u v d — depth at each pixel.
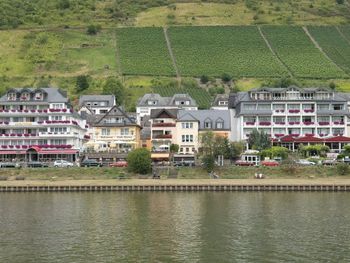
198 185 179.88
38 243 98.56
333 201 151.38
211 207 140.38
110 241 99.50
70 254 90.50
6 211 136.12
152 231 108.25
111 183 182.38
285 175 194.12
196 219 121.75
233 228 110.69
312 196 164.25
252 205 143.62
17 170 199.25
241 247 94.25
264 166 199.00
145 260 86.38
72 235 105.12
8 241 100.38
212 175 194.75
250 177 193.75
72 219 123.06
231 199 157.12
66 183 183.38
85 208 140.25
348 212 130.25
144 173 197.50
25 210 137.62
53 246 96.19
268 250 92.12
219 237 102.19
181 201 153.00
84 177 195.38
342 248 93.00
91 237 103.12
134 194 172.38
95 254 90.25
